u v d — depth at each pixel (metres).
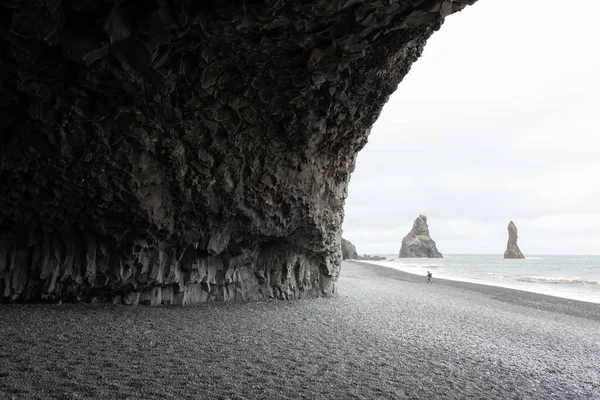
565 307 21.53
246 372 6.45
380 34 9.60
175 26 7.90
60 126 8.81
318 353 8.09
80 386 5.21
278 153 13.42
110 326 8.71
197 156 11.41
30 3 6.62
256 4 7.78
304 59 9.85
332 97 12.33
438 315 15.37
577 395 7.04
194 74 9.56
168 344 7.73
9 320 8.31
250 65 9.99
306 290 17.38
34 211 9.86
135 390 5.25
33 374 5.48
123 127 9.54
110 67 8.15
